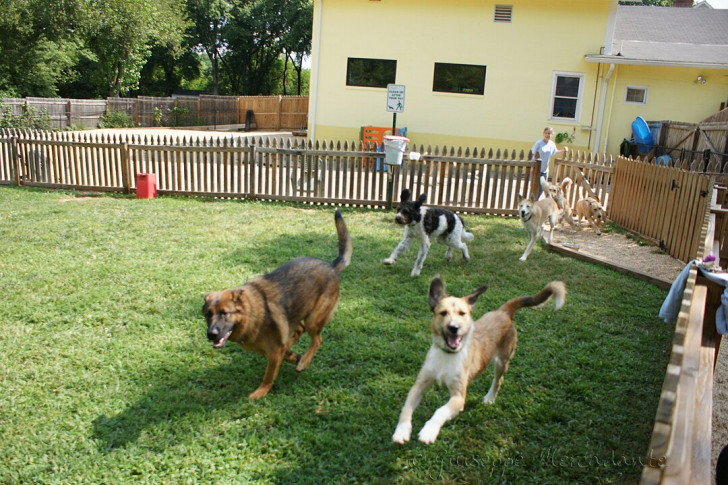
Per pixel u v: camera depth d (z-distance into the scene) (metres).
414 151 11.54
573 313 5.81
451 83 19.03
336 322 5.39
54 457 3.37
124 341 4.87
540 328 5.40
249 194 11.65
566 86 18.56
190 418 3.78
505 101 18.80
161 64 49.53
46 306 5.53
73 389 4.09
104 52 36.00
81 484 3.17
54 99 27.61
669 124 17.55
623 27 23.36
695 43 21.58
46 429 3.62
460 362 3.38
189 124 35.06
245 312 3.75
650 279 6.98
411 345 4.94
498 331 3.88
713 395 4.61
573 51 18.14
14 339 4.83
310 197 11.55
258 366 4.54
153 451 3.46
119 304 5.65
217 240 8.21
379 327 5.29
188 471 3.28
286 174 11.52
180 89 51.25
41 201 10.85
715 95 18.02
